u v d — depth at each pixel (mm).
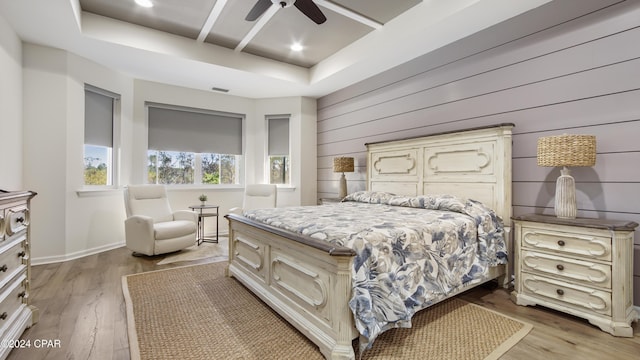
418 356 1650
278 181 5566
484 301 2398
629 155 2133
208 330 1939
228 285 2760
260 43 3836
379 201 3334
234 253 2924
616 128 2186
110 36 3213
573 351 1698
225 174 5395
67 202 3494
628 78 2133
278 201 5406
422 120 3557
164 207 4281
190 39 3689
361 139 4465
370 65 3857
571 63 2393
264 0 2461
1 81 2771
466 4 2570
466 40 3102
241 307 2291
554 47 2484
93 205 3824
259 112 5492
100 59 3695
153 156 4723
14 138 3031
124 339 1837
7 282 1675
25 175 3234
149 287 2688
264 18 3182
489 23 2836
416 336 1857
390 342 1788
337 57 4078
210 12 3105
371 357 1636
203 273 3100
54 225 3416
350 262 1561
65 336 1856
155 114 4680
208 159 5230
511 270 2670
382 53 3490
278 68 4375
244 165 5449
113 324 2021
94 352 1692
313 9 2541
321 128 5352
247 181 5441
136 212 3939
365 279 1578
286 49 4012
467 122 3094
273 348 1741
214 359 1633
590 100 2301
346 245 1640
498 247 2520
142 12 3123
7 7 2613
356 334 1584
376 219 2207
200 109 4992
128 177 4379
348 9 3033
